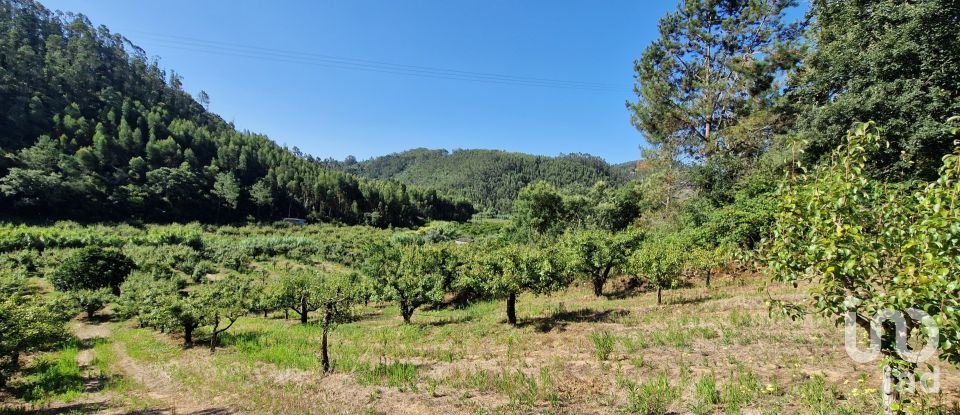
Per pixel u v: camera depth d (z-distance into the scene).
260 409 8.80
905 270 3.43
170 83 152.12
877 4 18.48
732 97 27.16
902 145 15.64
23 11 112.69
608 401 7.09
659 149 30.94
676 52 30.11
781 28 26.62
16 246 49.59
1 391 12.33
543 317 16.22
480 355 11.67
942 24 15.71
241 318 26.98
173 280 35.25
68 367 15.25
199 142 115.69
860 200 4.17
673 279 16.89
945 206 3.60
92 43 119.25
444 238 89.06
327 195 121.69
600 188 51.84
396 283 19.34
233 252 59.66
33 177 72.00
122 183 86.50
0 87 86.69
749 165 26.16
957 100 15.09
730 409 6.05
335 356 12.91
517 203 45.62
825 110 18.56
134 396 11.23
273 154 137.12
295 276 24.84
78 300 28.73
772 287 15.99
